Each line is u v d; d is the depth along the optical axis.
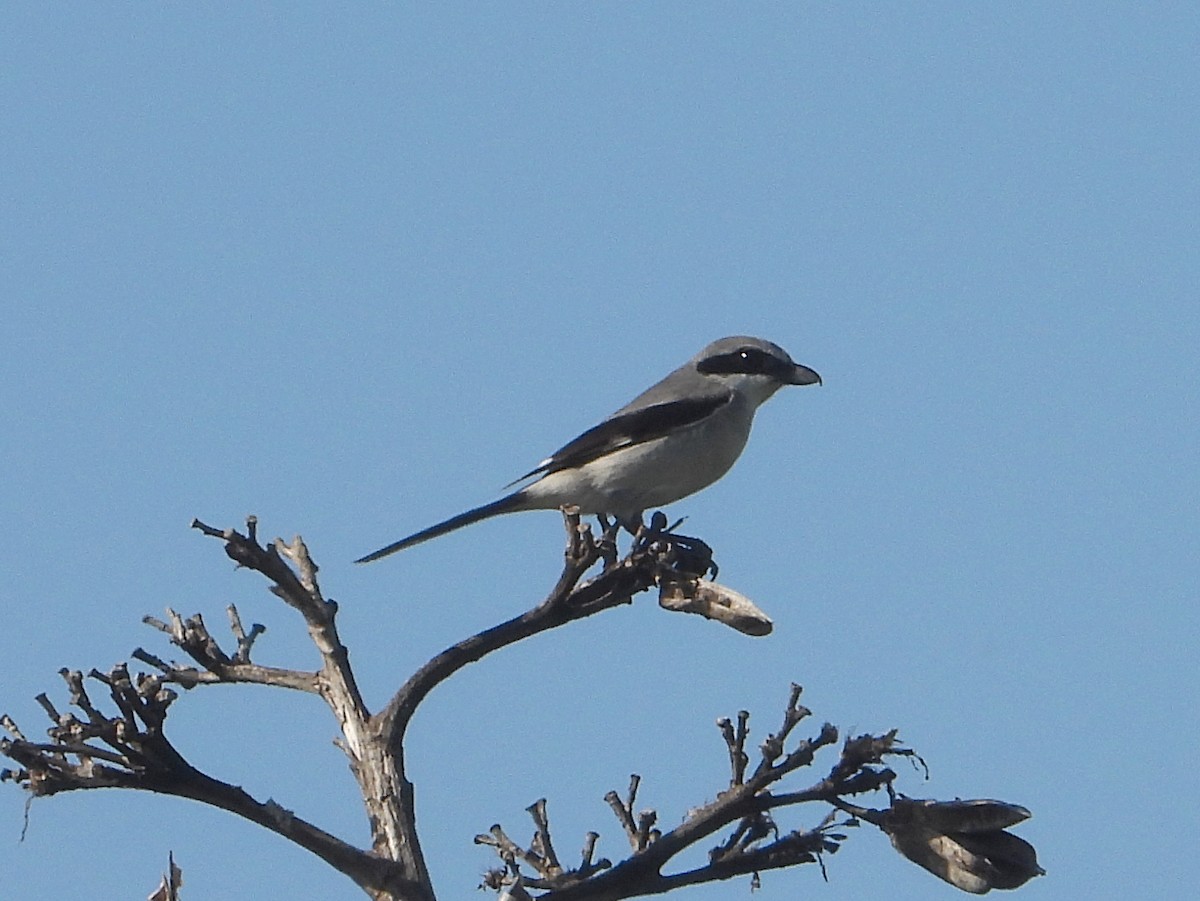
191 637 11.56
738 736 10.84
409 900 10.47
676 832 10.77
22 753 10.16
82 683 10.08
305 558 11.77
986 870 10.31
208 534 11.03
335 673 11.40
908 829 10.48
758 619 11.36
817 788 10.71
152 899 9.81
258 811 10.28
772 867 10.76
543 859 11.73
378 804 10.84
